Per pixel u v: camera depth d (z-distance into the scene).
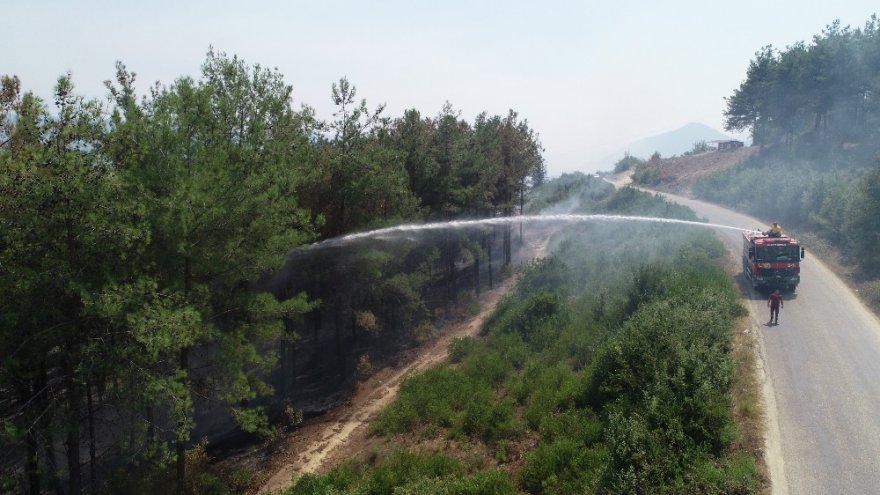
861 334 18.67
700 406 12.23
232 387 16.12
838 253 29.77
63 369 13.73
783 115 60.72
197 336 14.03
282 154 18.48
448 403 20.00
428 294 39.62
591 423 14.78
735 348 17.67
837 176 39.34
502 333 27.14
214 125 17.62
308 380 26.97
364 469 16.33
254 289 23.27
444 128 31.84
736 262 29.41
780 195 44.16
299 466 18.38
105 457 18.55
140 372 13.28
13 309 11.99
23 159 11.62
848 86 50.78
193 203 14.14
